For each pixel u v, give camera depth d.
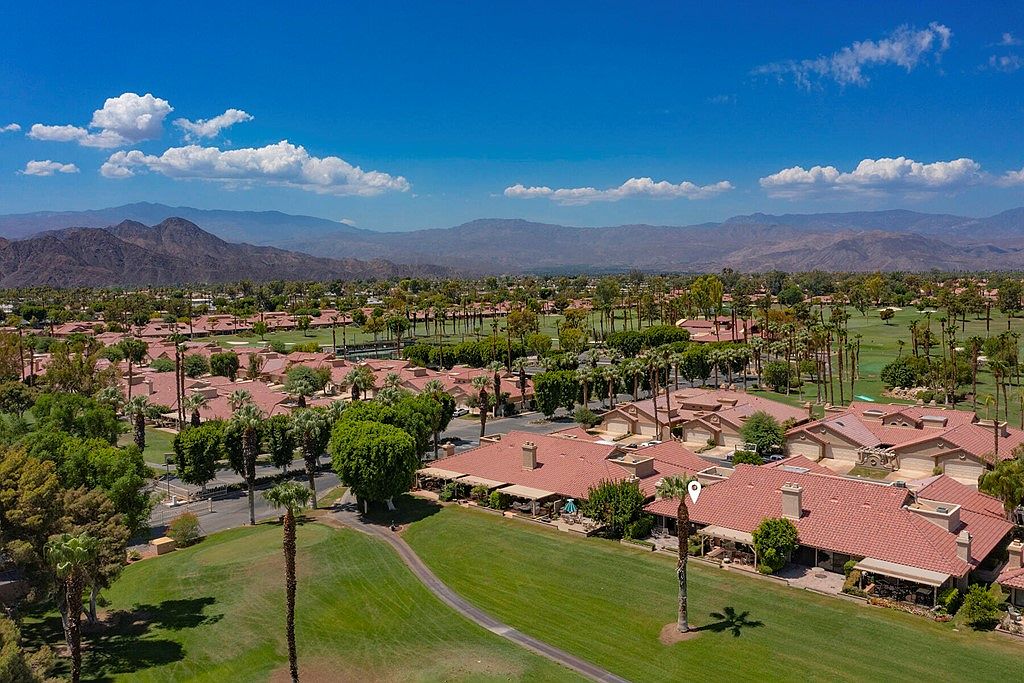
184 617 59.62
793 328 177.62
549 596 60.09
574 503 77.00
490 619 57.12
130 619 59.84
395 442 80.50
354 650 53.75
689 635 52.19
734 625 52.88
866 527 59.44
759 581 59.12
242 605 61.25
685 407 117.44
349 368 170.62
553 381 129.25
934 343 181.00
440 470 89.12
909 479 84.62
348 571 66.56
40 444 74.19
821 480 66.44
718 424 107.62
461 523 76.50
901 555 55.78
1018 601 52.47
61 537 47.09
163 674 51.16
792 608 54.31
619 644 52.09
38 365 173.12
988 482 64.12
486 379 116.88
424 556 69.81
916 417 98.44
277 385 167.12
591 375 135.62
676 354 154.25
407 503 85.06
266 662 52.59
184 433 92.50
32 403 134.88
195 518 78.88
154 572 68.69
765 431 99.75
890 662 46.84
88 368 140.38
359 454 79.44
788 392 148.62
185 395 136.38
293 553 47.72
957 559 54.66
